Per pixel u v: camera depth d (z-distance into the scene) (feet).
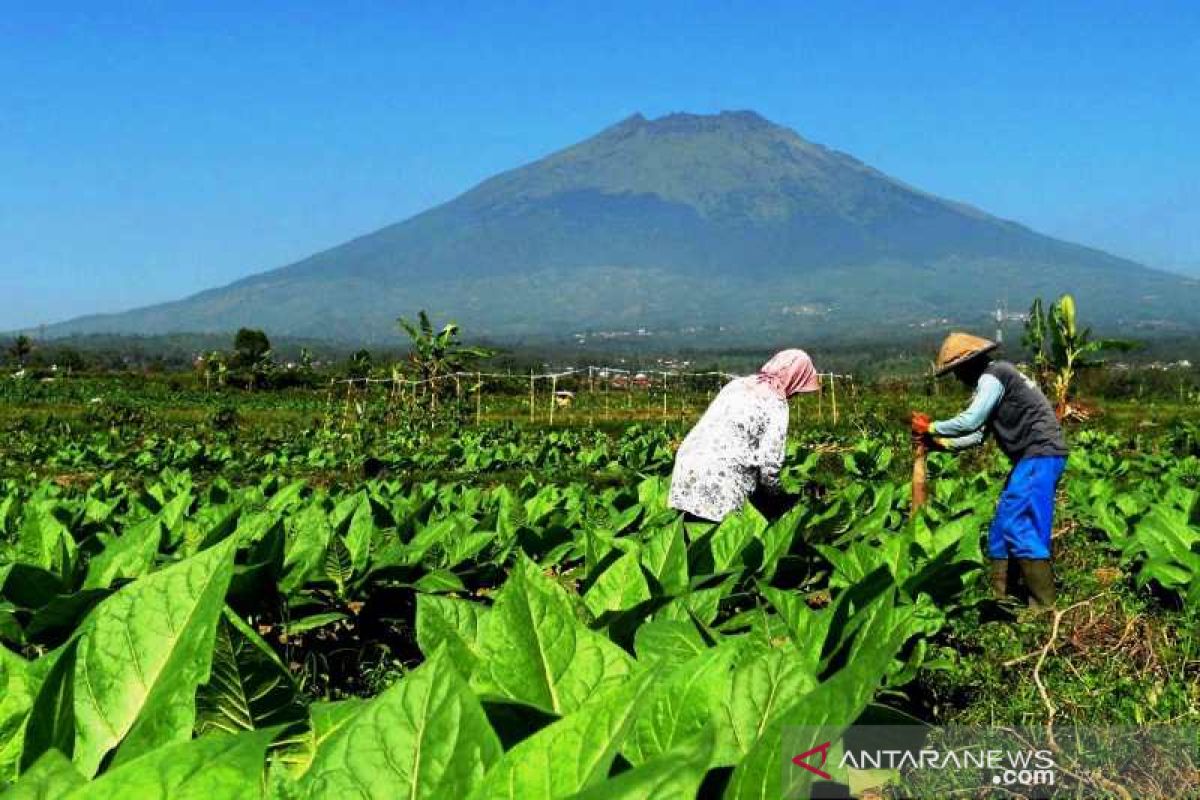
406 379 123.13
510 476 65.98
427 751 5.54
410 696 5.65
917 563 19.21
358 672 19.10
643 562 15.65
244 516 20.53
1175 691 16.33
